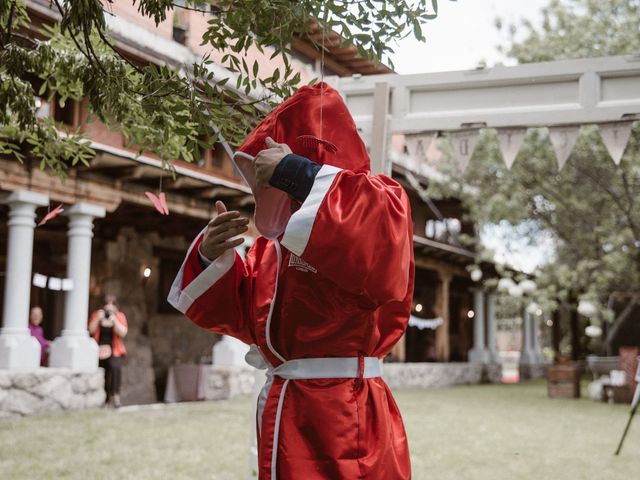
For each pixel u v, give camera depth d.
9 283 9.13
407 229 1.80
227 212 1.99
